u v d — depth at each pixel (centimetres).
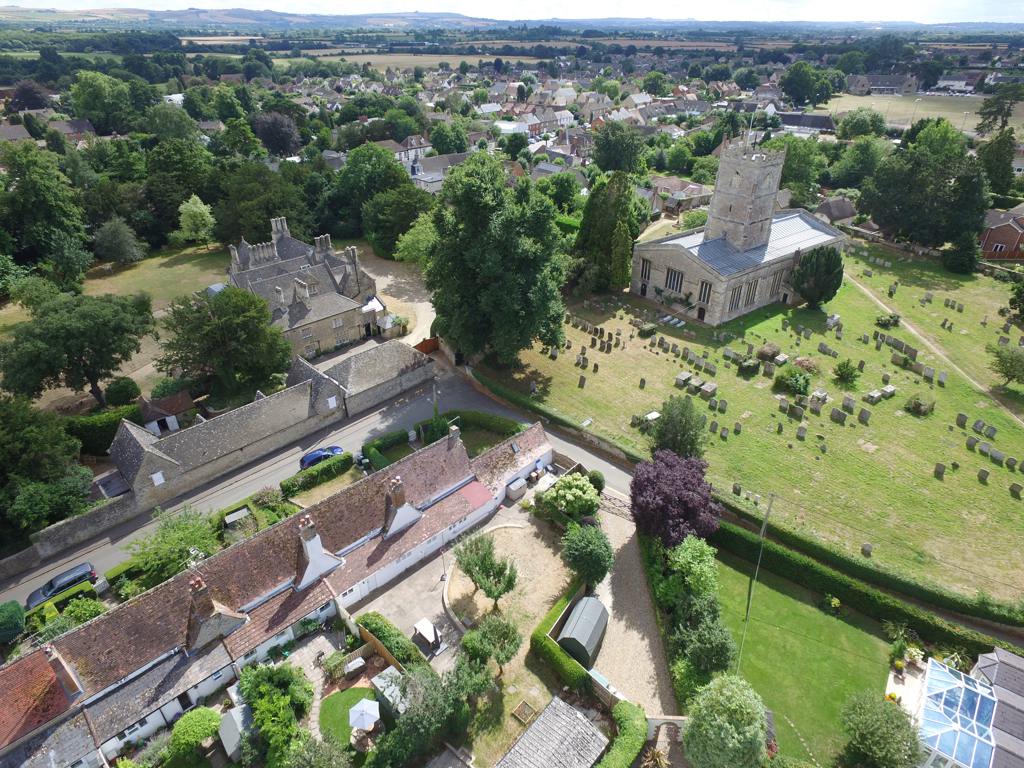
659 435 6169
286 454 7038
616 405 7762
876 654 4728
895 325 9862
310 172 14600
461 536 5725
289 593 4744
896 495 6306
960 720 3944
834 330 9681
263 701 3934
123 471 6259
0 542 5828
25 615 4984
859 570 5294
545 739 3875
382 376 7956
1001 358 8006
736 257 10125
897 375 8488
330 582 4891
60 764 3684
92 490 6225
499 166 8319
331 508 5109
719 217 10456
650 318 10094
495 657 4256
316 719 4134
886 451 6969
